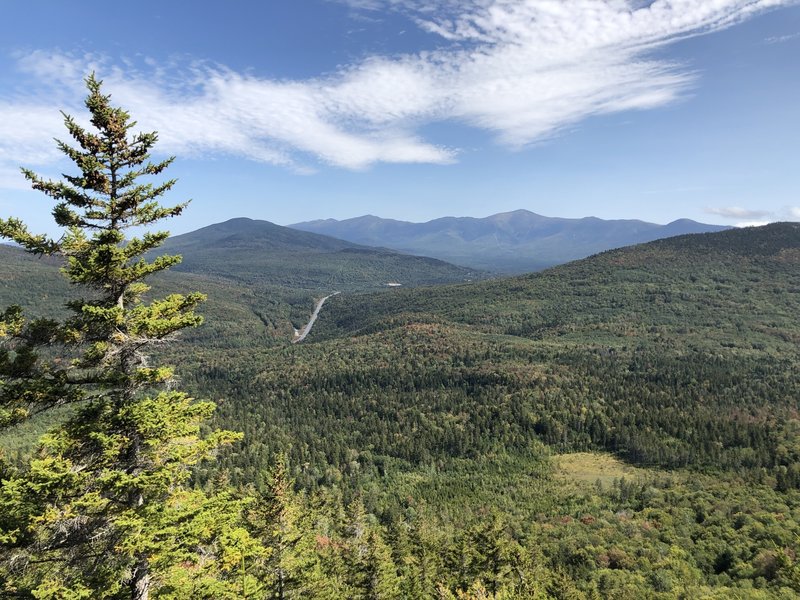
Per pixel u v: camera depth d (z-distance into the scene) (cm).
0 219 1501
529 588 5109
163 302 1750
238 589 1847
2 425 1520
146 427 1567
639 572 6688
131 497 1631
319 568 5497
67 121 1593
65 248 1573
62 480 1429
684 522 8319
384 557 5225
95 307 1550
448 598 4647
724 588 5825
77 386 1662
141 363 1727
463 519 10038
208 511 1639
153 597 1562
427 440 14812
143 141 1748
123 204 1691
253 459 13038
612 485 11269
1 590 1408
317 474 12975
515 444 14350
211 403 1780
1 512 1391
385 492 12194
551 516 9819
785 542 6688
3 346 1532
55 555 1548
